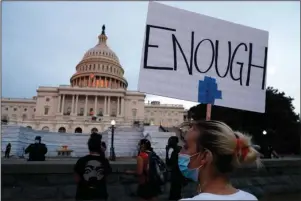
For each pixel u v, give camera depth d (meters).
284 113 47.84
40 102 107.06
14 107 124.06
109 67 120.69
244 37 6.47
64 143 45.25
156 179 5.71
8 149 33.25
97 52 124.69
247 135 1.73
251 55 6.53
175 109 129.38
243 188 7.98
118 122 86.50
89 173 4.65
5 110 123.31
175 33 5.73
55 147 44.56
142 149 5.96
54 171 6.26
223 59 6.18
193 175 1.85
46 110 106.62
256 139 45.50
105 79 116.12
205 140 1.64
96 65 119.25
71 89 104.62
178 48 5.72
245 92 6.39
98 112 104.38
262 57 6.65
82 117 96.38
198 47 5.90
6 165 5.85
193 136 1.75
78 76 117.25
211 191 1.58
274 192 8.41
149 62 5.52
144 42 5.54
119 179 6.93
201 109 46.53
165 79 5.58
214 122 1.72
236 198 1.50
